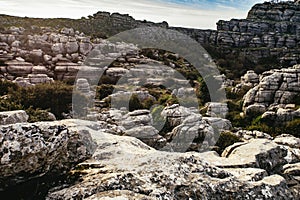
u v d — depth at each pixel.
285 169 6.29
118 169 4.70
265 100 37.81
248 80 46.22
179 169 4.71
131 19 87.06
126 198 3.93
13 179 4.46
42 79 40.03
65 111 23.16
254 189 4.68
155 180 4.46
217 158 5.91
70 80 41.97
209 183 4.55
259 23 93.56
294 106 35.31
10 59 49.25
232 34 87.44
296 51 76.44
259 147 6.23
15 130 4.55
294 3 104.31
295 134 29.06
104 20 84.31
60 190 4.44
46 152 4.62
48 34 64.88
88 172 4.70
